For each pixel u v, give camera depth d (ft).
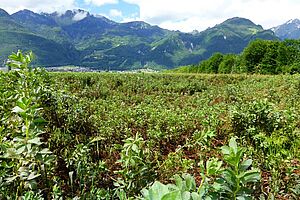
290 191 12.63
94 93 57.16
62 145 15.40
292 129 22.34
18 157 8.55
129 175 9.43
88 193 9.50
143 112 27.04
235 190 5.05
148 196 3.47
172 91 77.66
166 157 17.76
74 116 19.19
